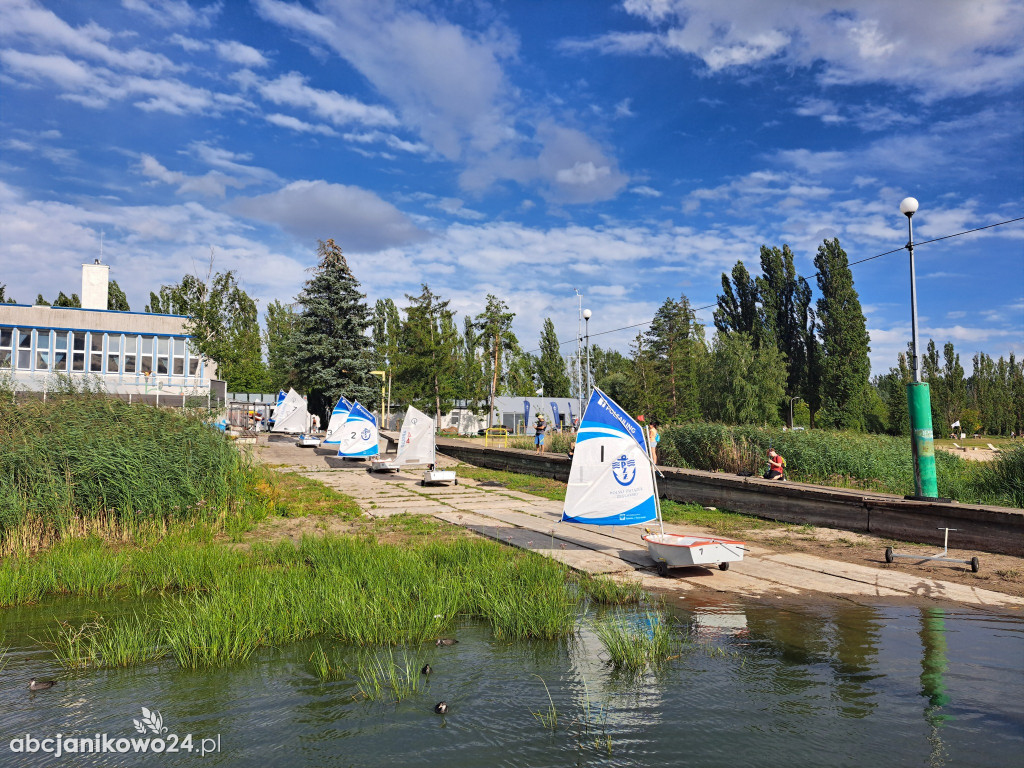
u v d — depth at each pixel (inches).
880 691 227.6
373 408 1704.0
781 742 190.4
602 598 349.4
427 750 187.6
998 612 322.7
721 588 371.2
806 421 2655.0
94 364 1389.0
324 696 227.1
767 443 798.5
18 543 461.4
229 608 305.1
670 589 370.0
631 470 434.0
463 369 2181.3
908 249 510.6
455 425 2310.5
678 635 290.0
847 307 2201.0
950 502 481.7
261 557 440.8
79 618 319.3
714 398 2215.8
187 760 181.2
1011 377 3956.7
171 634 285.1
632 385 2069.4
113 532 501.4
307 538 480.7
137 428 591.2
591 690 231.5
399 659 263.3
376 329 2581.2
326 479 914.1
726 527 565.6
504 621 302.7
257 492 652.7
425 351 1893.5
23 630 301.4
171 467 552.1
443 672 249.0
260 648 275.3
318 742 192.5
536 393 2997.0
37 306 1352.1
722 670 248.8
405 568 389.7
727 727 200.4
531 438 1614.2
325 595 328.2
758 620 312.0
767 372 2130.9
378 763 180.1
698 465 866.1
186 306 1475.1
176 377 1449.3
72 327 1374.3
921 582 380.5
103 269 1533.0
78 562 402.9
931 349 3823.8
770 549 475.5
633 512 432.8
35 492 491.8
